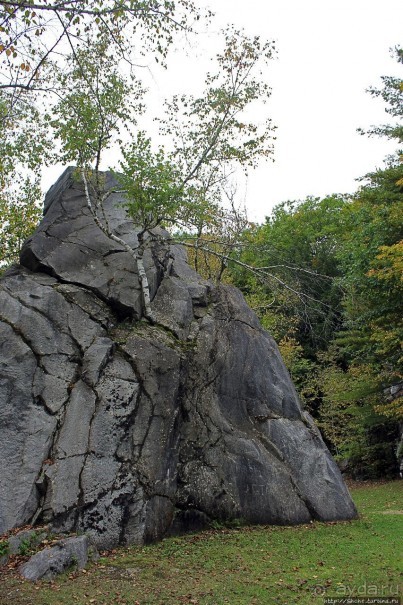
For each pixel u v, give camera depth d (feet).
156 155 40.57
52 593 23.94
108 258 43.73
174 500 36.37
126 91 43.32
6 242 62.64
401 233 61.93
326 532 37.32
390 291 61.93
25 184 63.16
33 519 30.32
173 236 55.42
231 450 40.63
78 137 42.09
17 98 31.07
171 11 30.71
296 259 103.81
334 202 114.52
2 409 33.55
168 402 37.47
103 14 29.40
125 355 37.86
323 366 96.58
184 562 29.19
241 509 39.17
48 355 36.19
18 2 27.35
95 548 29.86
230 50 49.32
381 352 70.64
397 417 73.10
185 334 42.86
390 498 60.29
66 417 34.17
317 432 46.34
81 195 48.11
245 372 44.91
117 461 33.63
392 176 67.56
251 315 48.39
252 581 25.90
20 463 31.99
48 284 40.50
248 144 49.55
